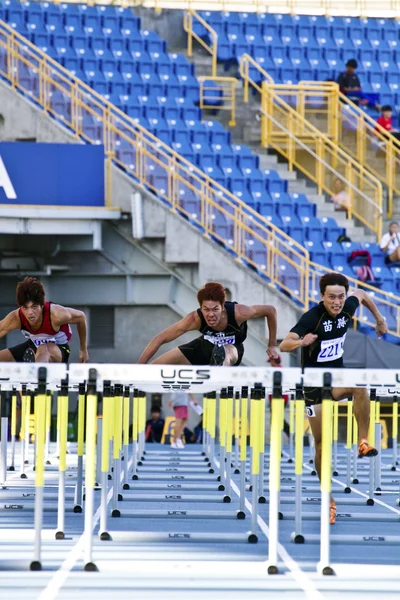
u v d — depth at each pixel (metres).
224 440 32.53
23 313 26.55
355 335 56.91
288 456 49.31
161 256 60.47
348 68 75.50
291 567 18.94
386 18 85.38
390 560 20.16
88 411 18.14
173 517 26.59
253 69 77.62
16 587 16.41
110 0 79.81
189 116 71.31
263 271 59.41
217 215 60.41
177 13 80.62
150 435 61.84
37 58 63.03
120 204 59.81
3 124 62.25
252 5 85.50
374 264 65.38
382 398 59.12
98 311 62.75
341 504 30.62
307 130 70.50
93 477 18.27
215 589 16.58
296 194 67.06
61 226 57.91
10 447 55.06
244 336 26.11
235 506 29.69
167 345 62.47
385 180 71.12
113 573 17.97
